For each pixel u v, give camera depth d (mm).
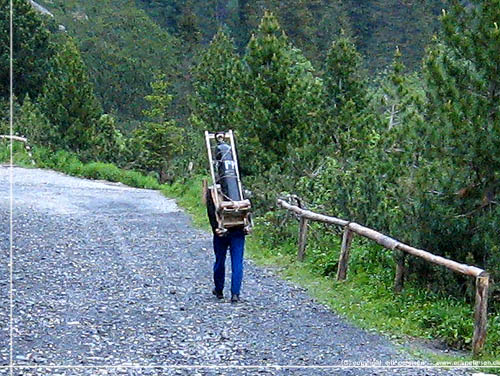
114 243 21156
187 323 12789
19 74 67438
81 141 52219
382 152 16781
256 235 21688
